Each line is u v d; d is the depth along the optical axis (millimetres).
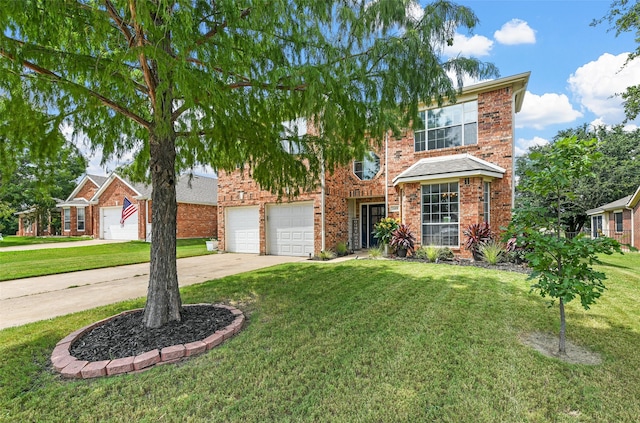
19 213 27188
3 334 4125
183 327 4074
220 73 3535
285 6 3111
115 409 2500
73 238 22422
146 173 6004
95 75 3260
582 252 3221
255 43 3385
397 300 5441
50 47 3201
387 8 3215
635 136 26188
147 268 10055
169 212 4328
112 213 21656
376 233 11625
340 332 4027
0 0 2406
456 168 10258
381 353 3412
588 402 2549
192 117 3992
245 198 14070
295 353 3439
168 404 2555
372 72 3637
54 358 3277
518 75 10188
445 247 10367
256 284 6941
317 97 3410
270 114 4215
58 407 2535
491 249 9086
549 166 3514
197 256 13281
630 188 23016
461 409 2453
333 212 12805
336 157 5188
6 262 11344
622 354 3389
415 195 11141
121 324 4250
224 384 2834
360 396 2625
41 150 3559
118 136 5156
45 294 6570
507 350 3469
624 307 5016
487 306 5047
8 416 2428
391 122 4219
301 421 2328
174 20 2641
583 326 4207
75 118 4125
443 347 3543
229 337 3920
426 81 3572
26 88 3402
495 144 10797
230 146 4688
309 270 8625
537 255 3414
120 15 3246
